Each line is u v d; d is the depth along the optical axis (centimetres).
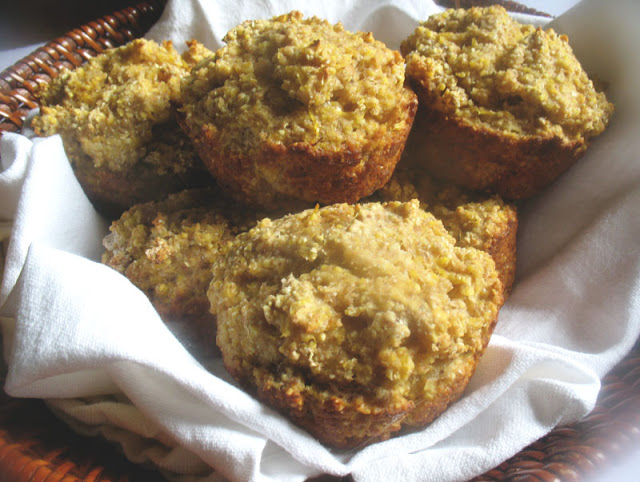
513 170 20
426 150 21
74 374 15
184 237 19
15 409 17
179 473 15
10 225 21
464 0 28
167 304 18
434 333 14
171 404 15
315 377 14
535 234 21
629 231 19
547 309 19
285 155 17
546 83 19
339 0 27
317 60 17
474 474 14
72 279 15
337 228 15
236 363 15
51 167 19
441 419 15
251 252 16
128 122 20
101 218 22
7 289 18
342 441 15
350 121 17
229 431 14
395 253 15
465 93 19
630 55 20
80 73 22
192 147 21
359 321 14
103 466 15
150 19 30
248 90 17
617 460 14
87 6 41
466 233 19
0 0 40
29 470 14
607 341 18
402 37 26
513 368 15
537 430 15
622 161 20
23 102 25
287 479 14
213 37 27
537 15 26
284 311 14
